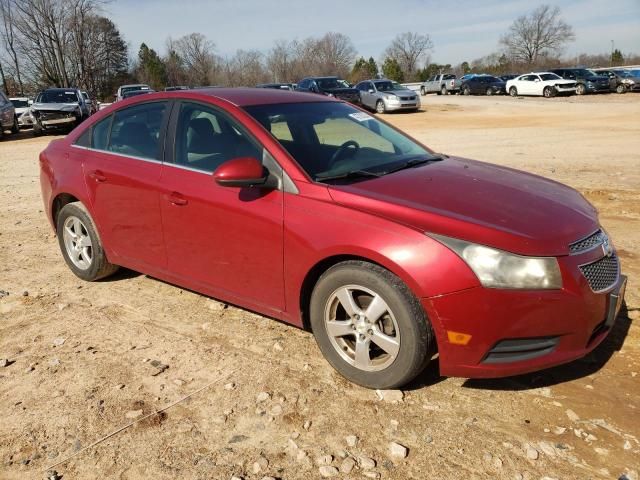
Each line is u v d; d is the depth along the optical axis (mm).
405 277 2943
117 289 4883
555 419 2992
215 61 74375
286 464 2729
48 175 5117
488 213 3104
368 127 4391
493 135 17125
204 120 4023
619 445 2787
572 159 11477
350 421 3025
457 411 3082
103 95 64312
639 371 3391
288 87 30281
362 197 3229
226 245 3760
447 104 33250
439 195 3299
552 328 2891
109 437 2959
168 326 4168
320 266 3383
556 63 87000
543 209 3236
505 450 2775
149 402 3244
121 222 4480
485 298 2838
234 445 2873
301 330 4047
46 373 3576
